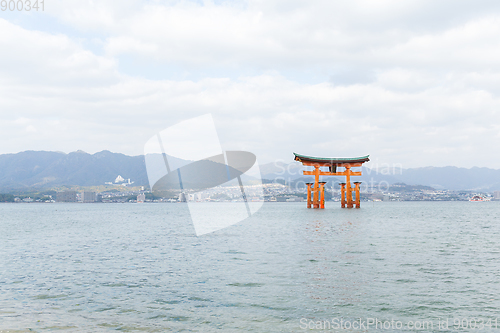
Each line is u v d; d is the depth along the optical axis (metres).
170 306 14.01
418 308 13.79
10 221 81.88
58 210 180.62
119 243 35.03
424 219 76.62
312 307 13.87
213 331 11.56
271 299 14.85
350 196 110.88
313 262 22.95
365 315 13.05
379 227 51.69
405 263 22.53
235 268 21.25
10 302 14.63
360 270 20.44
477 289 16.39
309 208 113.00
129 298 15.11
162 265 22.52
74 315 13.03
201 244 32.75
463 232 45.22
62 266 22.58
